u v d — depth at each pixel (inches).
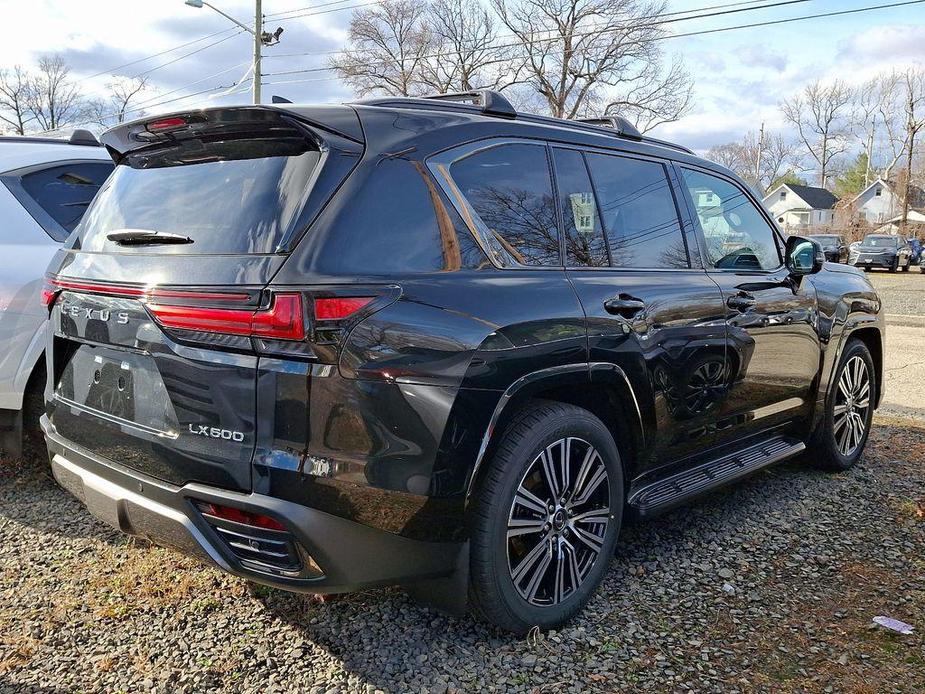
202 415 91.2
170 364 93.4
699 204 148.6
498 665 101.7
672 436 130.2
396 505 89.7
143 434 97.0
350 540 88.9
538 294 105.6
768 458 159.3
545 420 105.3
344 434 86.9
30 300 157.2
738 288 145.6
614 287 118.6
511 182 112.1
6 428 158.9
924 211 2342.5
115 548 136.0
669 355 125.6
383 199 94.5
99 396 105.7
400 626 110.7
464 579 98.7
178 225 99.7
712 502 164.2
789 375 161.0
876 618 114.9
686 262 139.9
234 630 109.4
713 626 112.7
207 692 95.4
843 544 142.1
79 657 102.7
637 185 134.9
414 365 89.8
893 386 303.1
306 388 85.9
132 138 112.0
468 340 94.2
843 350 180.9
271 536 88.4
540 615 107.9
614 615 115.6
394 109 104.5
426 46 1662.2
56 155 176.4
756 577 128.5
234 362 88.4
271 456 87.2
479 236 103.8
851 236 1654.8
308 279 85.9
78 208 174.2
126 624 110.9
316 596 118.7
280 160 95.8
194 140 104.8
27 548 135.8
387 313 89.2
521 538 105.4
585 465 112.9
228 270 88.9
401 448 89.0
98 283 103.0
